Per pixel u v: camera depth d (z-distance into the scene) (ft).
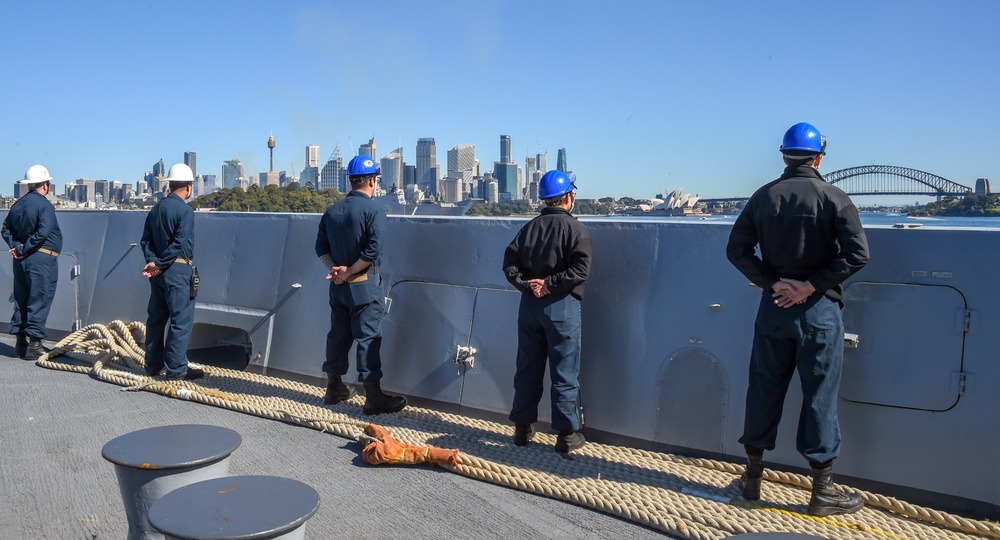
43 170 26.02
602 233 17.21
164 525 7.45
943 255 13.62
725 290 15.78
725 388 15.58
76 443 17.16
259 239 23.90
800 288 12.47
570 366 15.79
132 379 22.38
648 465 15.28
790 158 12.94
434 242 19.98
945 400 13.56
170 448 9.77
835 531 12.28
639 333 16.62
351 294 18.62
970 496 13.34
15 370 24.41
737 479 14.48
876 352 14.08
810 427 12.73
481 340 18.92
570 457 15.75
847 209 12.28
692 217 18.11
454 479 15.03
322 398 20.51
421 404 19.61
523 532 12.71
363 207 18.58
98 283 28.12
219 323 24.13
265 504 7.95
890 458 13.97
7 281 31.19
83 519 13.24
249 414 19.43
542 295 15.65
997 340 13.19
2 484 14.80
